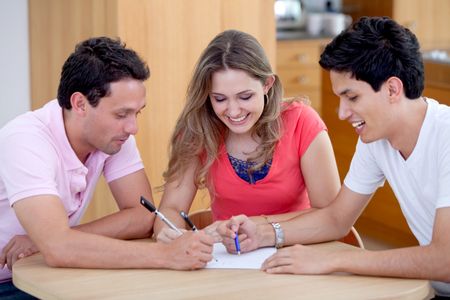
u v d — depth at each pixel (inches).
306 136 115.0
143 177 116.0
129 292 89.0
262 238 104.3
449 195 94.5
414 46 97.1
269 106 113.2
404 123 99.1
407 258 92.5
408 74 96.4
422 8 263.6
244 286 90.7
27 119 106.7
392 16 265.4
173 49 156.2
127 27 150.1
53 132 105.9
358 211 109.0
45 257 97.5
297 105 117.0
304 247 97.0
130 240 110.6
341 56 95.7
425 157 99.8
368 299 87.2
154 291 89.3
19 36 166.1
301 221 107.2
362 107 97.2
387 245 207.2
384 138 102.2
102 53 101.9
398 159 103.3
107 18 150.7
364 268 93.0
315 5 305.4
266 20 166.1
